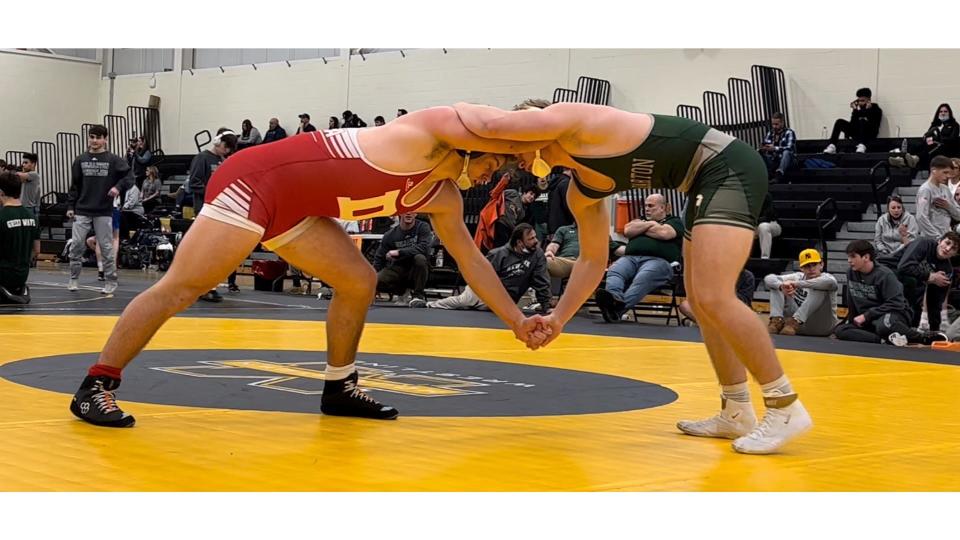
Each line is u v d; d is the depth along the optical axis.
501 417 4.49
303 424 4.07
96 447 3.43
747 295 11.58
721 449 3.89
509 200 14.20
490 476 3.24
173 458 3.31
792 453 3.83
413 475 3.21
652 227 11.65
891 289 10.20
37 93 27.80
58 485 2.90
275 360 6.34
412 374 5.96
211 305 11.66
